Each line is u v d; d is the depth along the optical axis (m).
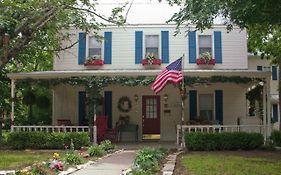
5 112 24.11
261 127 19.92
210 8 12.84
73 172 11.72
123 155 16.30
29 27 7.64
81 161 13.56
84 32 22.86
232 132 18.75
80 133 19.30
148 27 23.11
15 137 19.50
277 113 31.86
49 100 24.09
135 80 20.06
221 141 18.52
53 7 10.07
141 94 23.75
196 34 22.94
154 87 18.02
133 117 23.66
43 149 19.23
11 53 6.93
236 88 23.55
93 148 16.03
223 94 23.58
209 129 20.42
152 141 22.84
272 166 12.63
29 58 23.27
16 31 7.16
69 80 20.30
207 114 23.59
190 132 18.80
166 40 23.00
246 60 22.86
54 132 19.58
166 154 16.22
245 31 22.89
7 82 23.62
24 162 13.97
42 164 11.76
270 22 13.42
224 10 13.07
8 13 10.58
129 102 23.70
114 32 23.20
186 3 14.03
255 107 24.59
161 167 12.41
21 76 20.64
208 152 17.66
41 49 20.84
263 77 20.06
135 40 23.11
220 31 22.95
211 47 22.95
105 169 12.34
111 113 23.69
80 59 23.09
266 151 18.11
